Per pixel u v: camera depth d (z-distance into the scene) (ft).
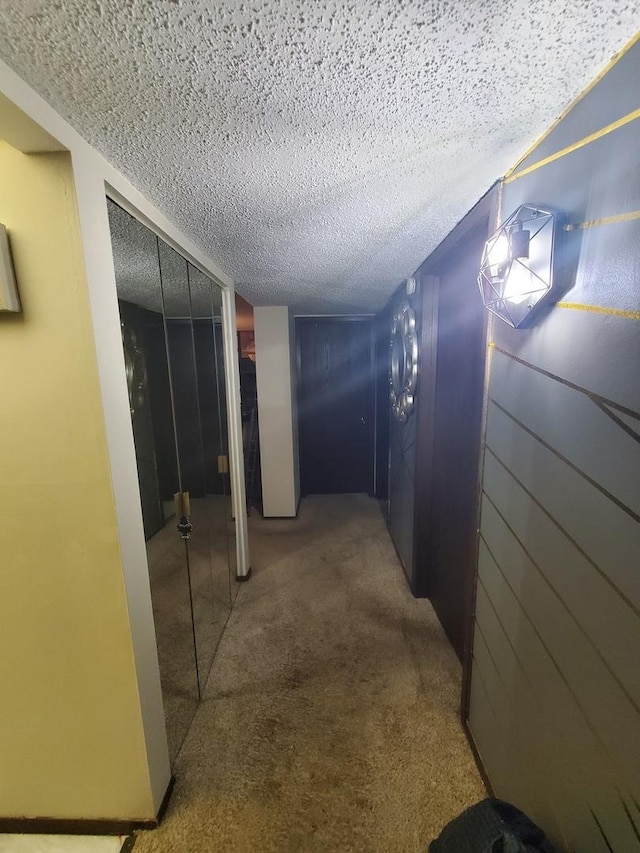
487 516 4.30
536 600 3.21
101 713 3.84
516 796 3.62
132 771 3.97
